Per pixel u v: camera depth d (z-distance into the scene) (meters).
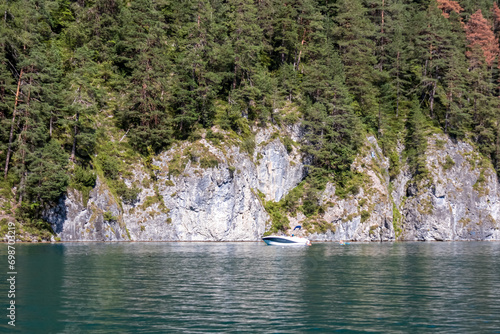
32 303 19.55
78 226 55.59
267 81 79.75
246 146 72.19
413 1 124.50
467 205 89.06
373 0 108.62
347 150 80.50
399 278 28.39
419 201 86.50
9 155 54.94
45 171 53.16
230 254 43.12
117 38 78.44
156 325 16.20
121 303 19.69
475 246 65.69
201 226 64.44
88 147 61.88
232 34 80.62
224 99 78.31
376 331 15.77
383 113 91.38
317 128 79.62
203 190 64.81
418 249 56.69
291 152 79.19
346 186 78.81
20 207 52.91
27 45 59.78
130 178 63.06
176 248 49.53
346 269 32.72
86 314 17.70
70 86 64.19
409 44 103.25
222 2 93.50
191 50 74.56
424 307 19.62
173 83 75.44
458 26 116.69
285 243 58.72
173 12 90.50
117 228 58.75
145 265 32.56
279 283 25.59
